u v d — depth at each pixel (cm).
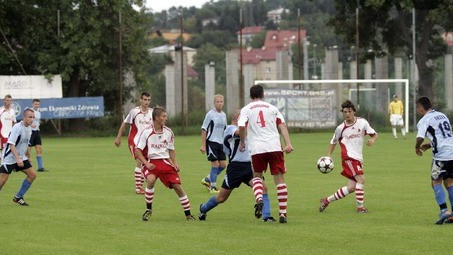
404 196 2630
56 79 7262
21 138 2455
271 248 1703
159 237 1853
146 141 2141
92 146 5709
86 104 7138
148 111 2898
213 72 7856
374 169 3628
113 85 7481
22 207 2433
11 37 7519
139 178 2795
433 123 2042
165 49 12662
